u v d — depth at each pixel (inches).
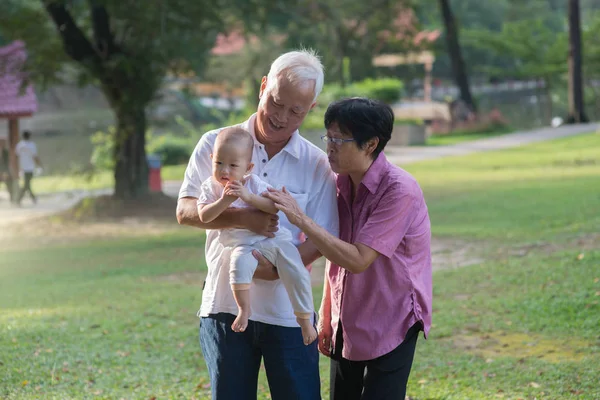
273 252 133.8
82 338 283.0
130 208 770.8
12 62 762.2
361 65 1461.6
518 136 1275.8
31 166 838.5
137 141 791.1
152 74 731.4
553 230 455.2
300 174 141.7
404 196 135.3
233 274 132.0
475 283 335.3
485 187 722.2
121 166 788.6
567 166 846.5
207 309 139.5
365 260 134.0
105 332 291.1
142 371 241.1
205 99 1898.4
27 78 757.9
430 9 2265.0
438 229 501.7
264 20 811.4
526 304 289.3
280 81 131.6
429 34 1643.7
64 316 324.2
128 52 733.9
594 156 926.4
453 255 413.4
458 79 1534.2
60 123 1566.2
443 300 312.7
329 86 1232.2
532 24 1920.5
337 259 132.5
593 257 353.1
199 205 135.0
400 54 1555.1
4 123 1454.2
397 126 1237.7
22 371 238.8
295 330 138.6
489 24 2672.2
